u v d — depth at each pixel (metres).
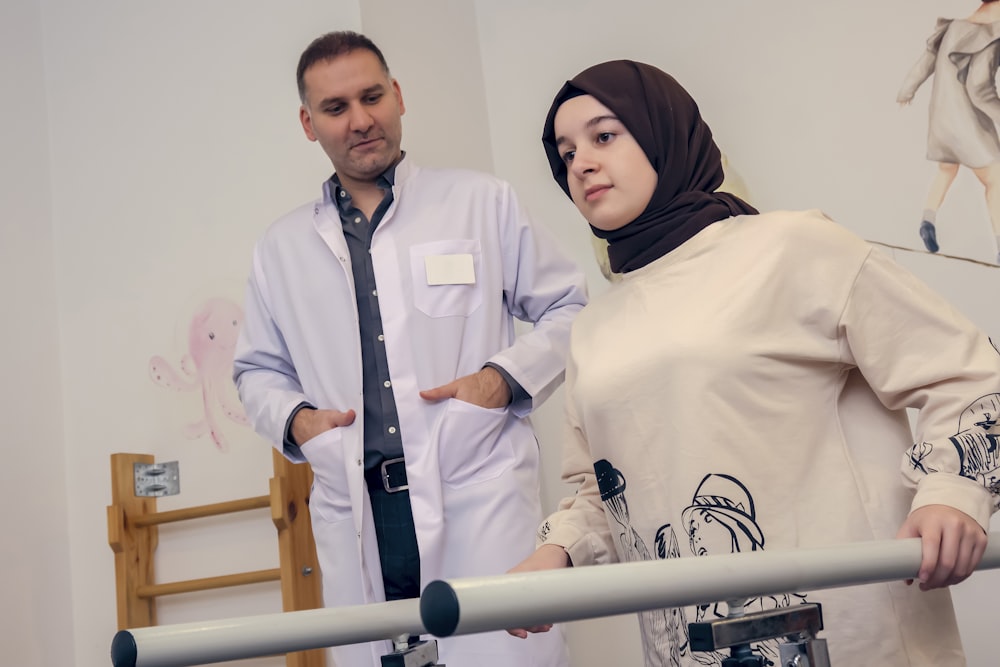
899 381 1.15
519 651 1.79
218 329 2.92
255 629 1.01
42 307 3.10
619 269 1.35
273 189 2.90
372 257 1.97
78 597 3.00
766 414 1.15
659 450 1.19
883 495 1.16
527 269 2.07
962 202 2.80
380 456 1.88
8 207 3.07
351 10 2.88
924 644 1.12
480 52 3.46
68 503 3.05
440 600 0.73
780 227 1.19
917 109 2.88
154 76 3.10
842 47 2.98
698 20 3.18
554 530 1.33
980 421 1.08
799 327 1.18
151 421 2.98
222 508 2.72
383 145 2.00
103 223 3.12
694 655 1.17
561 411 3.17
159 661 1.00
